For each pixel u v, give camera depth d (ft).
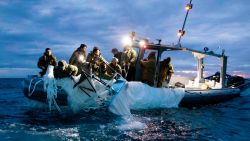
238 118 32.86
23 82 34.50
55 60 33.91
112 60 35.17
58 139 22.12
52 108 32.32
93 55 32.50
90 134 23.73
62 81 30.32
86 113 31.37
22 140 21.58
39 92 31.48
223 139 23.41
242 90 52.54
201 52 43.45
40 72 34.12
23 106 38.75
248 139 23.58
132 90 33.63
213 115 34.35
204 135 24.57
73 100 30.40
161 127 26.96
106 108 31.45
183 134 24.72
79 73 31.42
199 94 40.68
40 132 23.88
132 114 32.63
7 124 26.53
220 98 44.16
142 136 23.68
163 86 39.63
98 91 31.45
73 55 32.86
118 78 34.01
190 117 32.48
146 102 34.86
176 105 38.45
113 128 25.84
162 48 38.88
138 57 38.09
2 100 47.91
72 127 25.84
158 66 38.58
